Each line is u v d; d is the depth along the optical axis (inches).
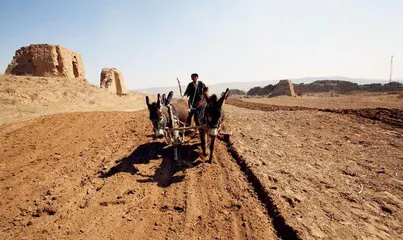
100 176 298.0
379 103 1482.5
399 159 338.0
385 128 501.0
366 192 254.7
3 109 772.6
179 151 380.5
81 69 1781.5
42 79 1226.6
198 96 363.3
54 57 1467.8
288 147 397.4
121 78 1980.8
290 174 289.7
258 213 221.3
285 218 203.3
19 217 215.8
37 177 293.3
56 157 358.6
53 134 486.9
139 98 1705.2
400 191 255.0
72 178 291.0
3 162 341.4
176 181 287.3
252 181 278.5
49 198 245.8
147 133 482.3
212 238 190.9
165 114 328.2
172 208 232.5
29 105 866.8
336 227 197.0
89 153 378.0
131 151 382.6
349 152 374.0
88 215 220.1
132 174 303.7
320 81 5118.1
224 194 256.1
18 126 551.2
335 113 689.0
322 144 414.9
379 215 216.2
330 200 237.6
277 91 3585.1
